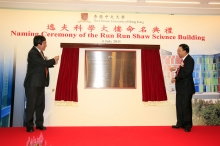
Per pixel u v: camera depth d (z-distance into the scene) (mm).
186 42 4414
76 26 4273
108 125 4215
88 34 4285
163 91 4285
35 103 3590
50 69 4203
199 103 4371
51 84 4191
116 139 3182
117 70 4305
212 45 4426
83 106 4207
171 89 4344
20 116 4090
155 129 3893
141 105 4277
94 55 4289
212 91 4391
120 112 4250
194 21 4430
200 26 4434
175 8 4355
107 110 4238
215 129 3930
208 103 4383
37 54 3523
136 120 4250
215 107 4387
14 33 4156
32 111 3557
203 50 4414
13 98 4090
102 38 4301
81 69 4258
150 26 4375
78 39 4266
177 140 3141
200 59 4410
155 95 4273
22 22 4176
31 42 4172
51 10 4242
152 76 4285
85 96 4223
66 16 4270
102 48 4297
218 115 4371
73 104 4184
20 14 4180
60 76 4172
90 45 4230
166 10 4363
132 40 4340
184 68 3721
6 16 4160
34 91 3549
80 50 4281
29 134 3457
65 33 4250
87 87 4234
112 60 4309
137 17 4367
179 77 3715
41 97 3766
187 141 3086
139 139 3189
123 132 3645
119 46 4266
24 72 4125
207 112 4367
